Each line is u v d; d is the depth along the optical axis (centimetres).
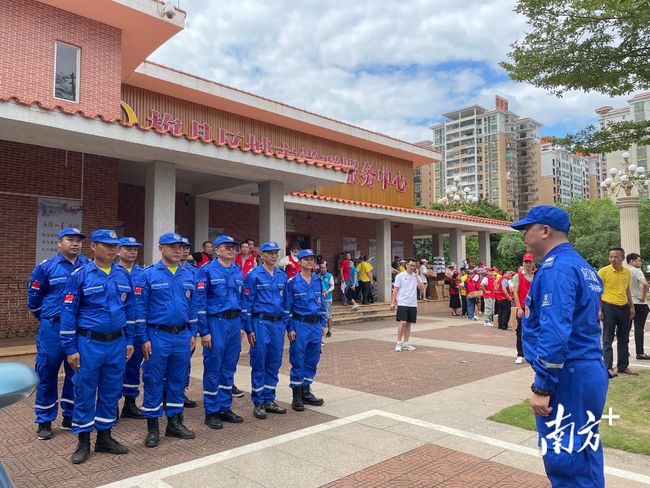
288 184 1196
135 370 571
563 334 259
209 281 542
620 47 677
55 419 542
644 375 777
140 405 612
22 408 602
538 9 683
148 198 940
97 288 438
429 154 2373
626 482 378
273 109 1681
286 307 590
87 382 430
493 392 666
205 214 1413
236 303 551
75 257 537
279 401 630
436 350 1030
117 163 1070
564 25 684
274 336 570
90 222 1024
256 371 560
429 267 2170
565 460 262
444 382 728
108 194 1052
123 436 497
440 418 547
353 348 1058
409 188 2369
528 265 876
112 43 1080
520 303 878
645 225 3994
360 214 1791
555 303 266
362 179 2131
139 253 1383
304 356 593
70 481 384
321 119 1859
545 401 265
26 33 961
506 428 511
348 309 1631
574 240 4556
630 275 855
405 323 1023
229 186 1230
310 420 543
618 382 726
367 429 509
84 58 1034
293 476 391
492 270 1611
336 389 684
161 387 475
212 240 1564
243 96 1591
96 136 776
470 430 505
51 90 987
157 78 1381
